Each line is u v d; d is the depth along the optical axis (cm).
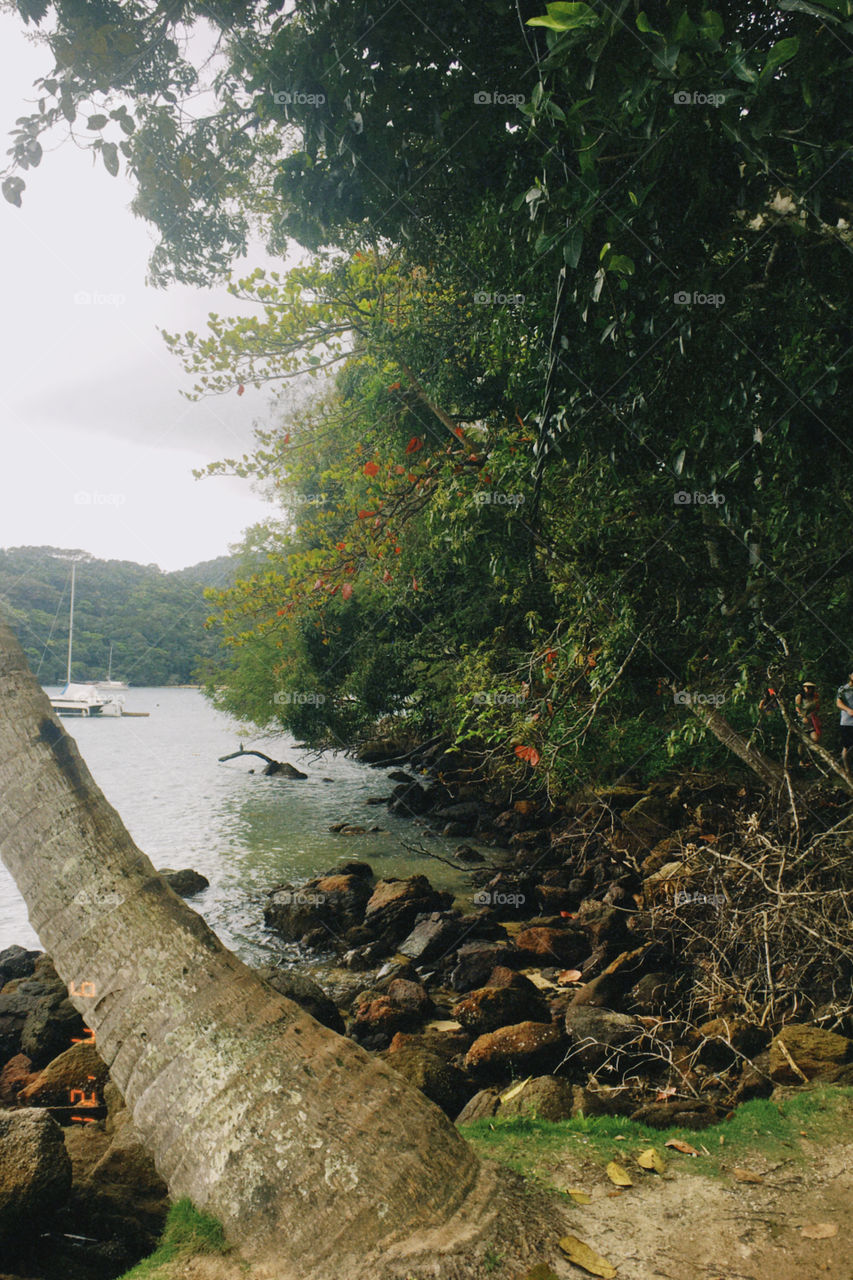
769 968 592
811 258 482
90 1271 321
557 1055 589
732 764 1148
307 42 493
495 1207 291
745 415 563
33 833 318
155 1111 295
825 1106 423
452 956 841
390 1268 256
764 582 789
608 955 779
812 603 861
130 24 582
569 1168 349
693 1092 513
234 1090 287
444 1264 259
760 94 337
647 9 371
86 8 560
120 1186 381
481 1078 573
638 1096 532
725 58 327
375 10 472
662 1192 331
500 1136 392
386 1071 314
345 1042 316
